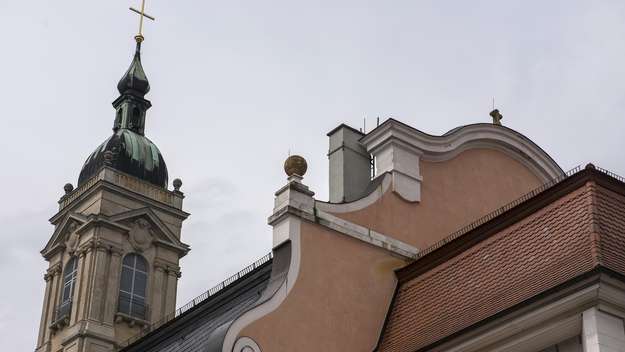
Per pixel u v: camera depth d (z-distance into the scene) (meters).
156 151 62.94
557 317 17.56
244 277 24.64
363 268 22.34
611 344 16.91
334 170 24.61
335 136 25.06
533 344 18.08
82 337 53.62
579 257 17.98
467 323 19.31
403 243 23.22
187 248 60.25
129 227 58.25
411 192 23.86
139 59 66.88
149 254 58.69
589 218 18.41
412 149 24.27
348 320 21.62
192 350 23.66
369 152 24.62
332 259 21.95
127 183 59.91
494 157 25.98
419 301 21.48
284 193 22.02
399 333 21.31
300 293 21.17
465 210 24.75
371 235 22.77
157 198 60.62
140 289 57.38
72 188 61.72
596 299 17.09
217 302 25.31
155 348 26.77
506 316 18.16
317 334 21.08
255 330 20.20
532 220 19.66
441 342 19.30
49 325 56.84
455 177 24.95
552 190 19.52
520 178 26.31
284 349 20.47
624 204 19.14
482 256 20.33
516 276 19.14
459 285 20.53
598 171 19.06
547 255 18.80
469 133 25.28
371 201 23.14
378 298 22.28
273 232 21.94
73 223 58.88
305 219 21.88
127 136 62.62
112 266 56.66
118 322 55.28
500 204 25.53
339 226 22.33
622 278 17.16
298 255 21.47
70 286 57.53
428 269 21.78
